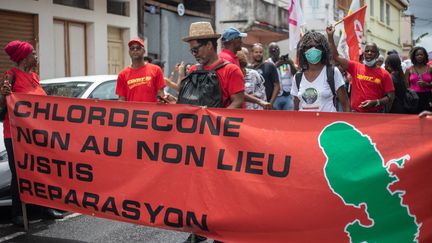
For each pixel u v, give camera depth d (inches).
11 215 255.3
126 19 638.5
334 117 162.9
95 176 199.0
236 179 173.5
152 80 257.9
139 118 191.0
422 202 152.2
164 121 186.7
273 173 168.6
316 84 210.7
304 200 164.1
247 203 171.6
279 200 167.5
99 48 593.9
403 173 153.9
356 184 158.2
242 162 173.0
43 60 518.3
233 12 863.1
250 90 303.7
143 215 189.5
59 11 535.2
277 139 169.0
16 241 213.5
